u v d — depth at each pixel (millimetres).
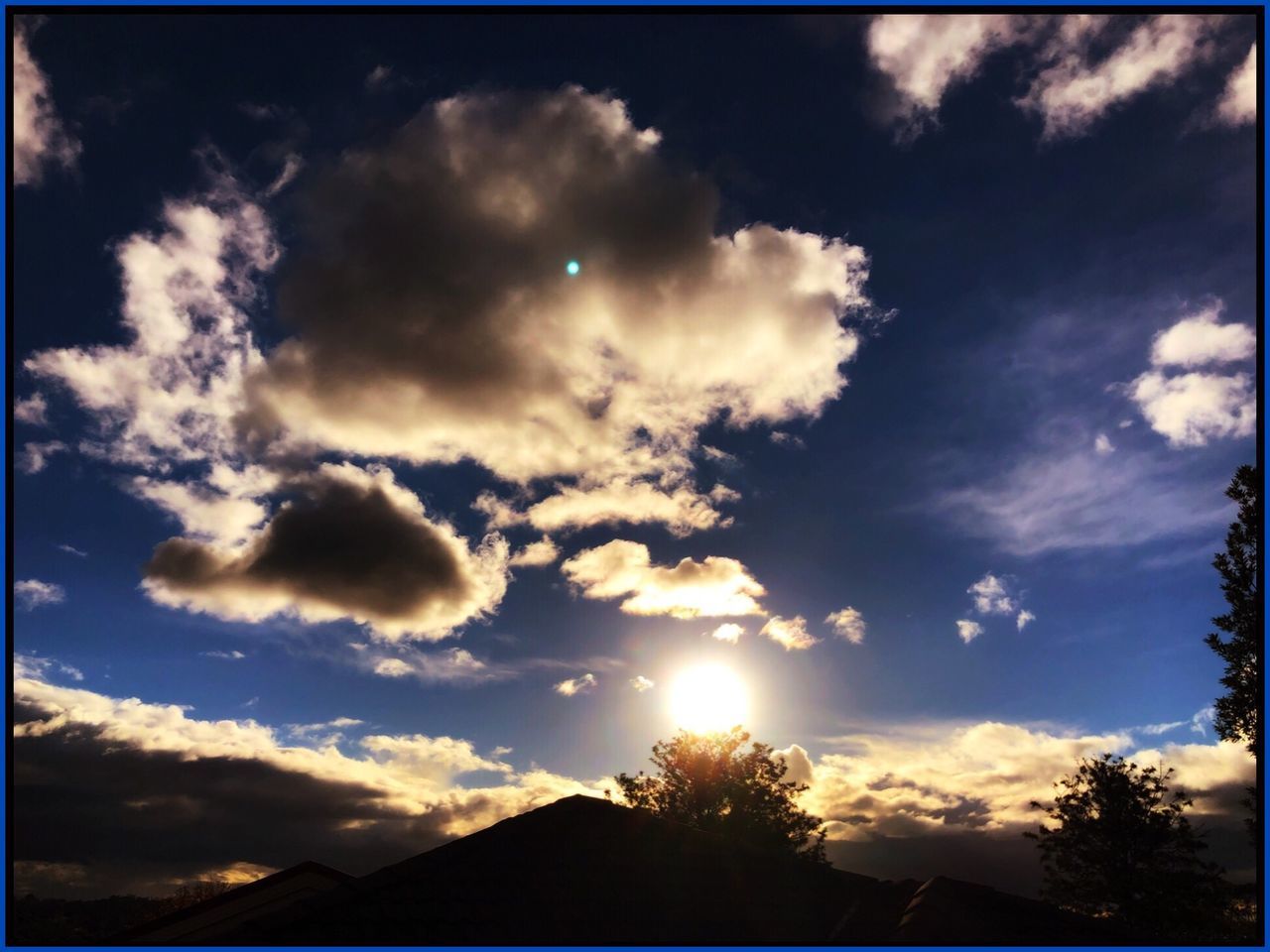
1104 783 47219
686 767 48875
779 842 46281
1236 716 31188
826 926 10602
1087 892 46094
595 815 13109
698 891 11336
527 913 10258
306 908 9867
